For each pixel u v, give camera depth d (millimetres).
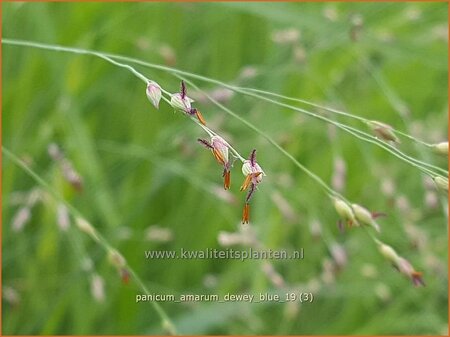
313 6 331
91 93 292
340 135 303
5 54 285
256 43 334
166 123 297
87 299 254
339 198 162
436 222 312
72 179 224
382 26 319
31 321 248
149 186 276
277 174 280
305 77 309
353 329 281
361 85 330
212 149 135
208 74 313
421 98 359
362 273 280
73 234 238
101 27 300
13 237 263
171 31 315
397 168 315
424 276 285
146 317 262
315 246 292
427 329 288
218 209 280
